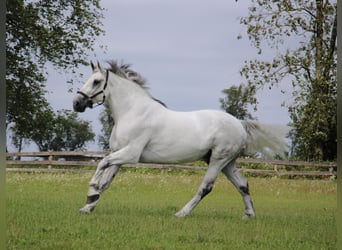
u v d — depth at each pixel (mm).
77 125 66875
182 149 12008
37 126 38531
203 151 12188
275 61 34812
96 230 9633
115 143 12055
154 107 12109
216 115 12414
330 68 34312
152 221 10969
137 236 9195
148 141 11953
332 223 12203
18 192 19078
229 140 12336
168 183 24109
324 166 30188
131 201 17312
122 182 23719
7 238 8617
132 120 11875
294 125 34031
